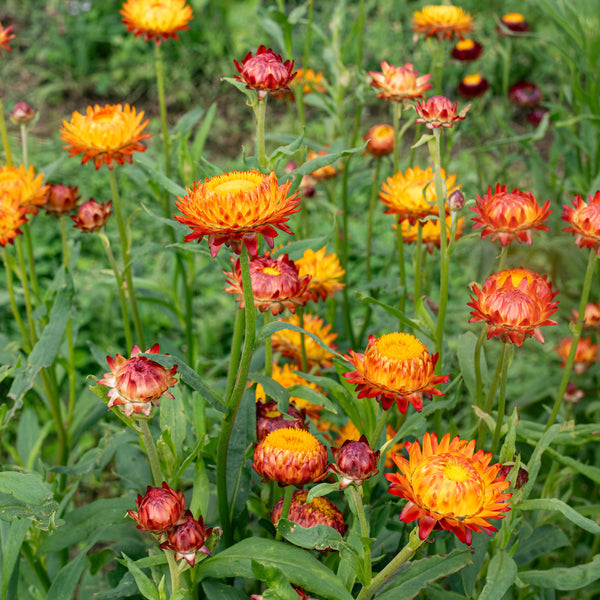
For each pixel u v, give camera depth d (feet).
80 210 8.78
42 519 6.39
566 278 11.80
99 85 26.13
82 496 13.14
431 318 8.33
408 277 11.93
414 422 7.30
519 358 15.11
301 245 7.77
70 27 27.25
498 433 7.30
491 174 17.62
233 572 6.05
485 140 20.99
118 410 5.93
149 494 5.48
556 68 21.04
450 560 6.07
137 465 9.16
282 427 6.97
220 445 6.60
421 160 20.48
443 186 7.27
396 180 8.63
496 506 5.11
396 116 9.35
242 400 7.59
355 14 25.95
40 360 8.07
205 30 27.12
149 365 5.74
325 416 8.43
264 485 7.54
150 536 8.30
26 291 9.35
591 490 11.08
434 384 6.14
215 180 5.77
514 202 6.84
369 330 11.48
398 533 7.96
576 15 10.50
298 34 23.81
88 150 8.55
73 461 13.10
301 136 7.02
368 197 20.13
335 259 9.09
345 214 11.25
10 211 8.10
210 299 17.49
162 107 10.67
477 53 14.35
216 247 5.61
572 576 6.37
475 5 24.29
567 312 11.44
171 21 10.16
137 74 26.22
